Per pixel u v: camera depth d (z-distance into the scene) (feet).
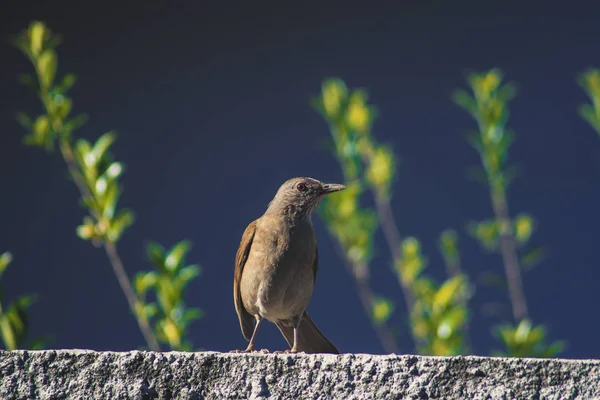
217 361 17.10
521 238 31.17
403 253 31.60
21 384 17.20
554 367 16.26
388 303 31.60
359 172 32.04
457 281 29.32
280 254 25.72
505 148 31.68
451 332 28.71
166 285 27.14
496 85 32.01
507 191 48.08
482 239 31.60
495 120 31.71
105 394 17.11
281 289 25.80
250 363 17.02
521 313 30.86
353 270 32.14
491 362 16.44
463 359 16.53
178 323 26.91
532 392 16.25
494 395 16.33
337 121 32.55
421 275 47.01
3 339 24.61
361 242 31.78
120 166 27.94
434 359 16.58
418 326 29.53
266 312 26.11
